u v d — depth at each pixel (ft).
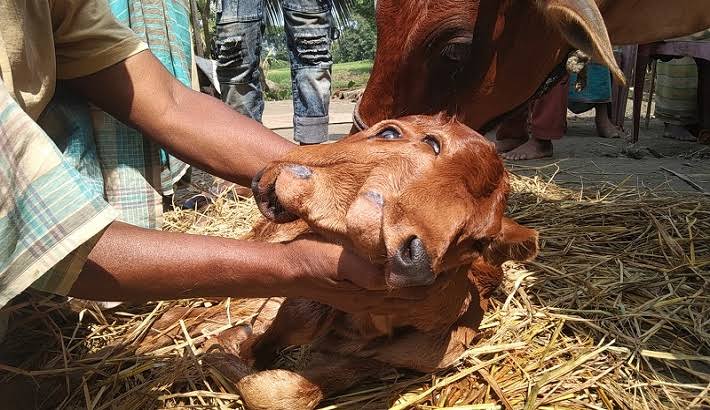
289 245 2.07
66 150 3.12
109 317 3.17
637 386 2.54
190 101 3.05
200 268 2.04
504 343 2.82
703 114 8.14
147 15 4.39
